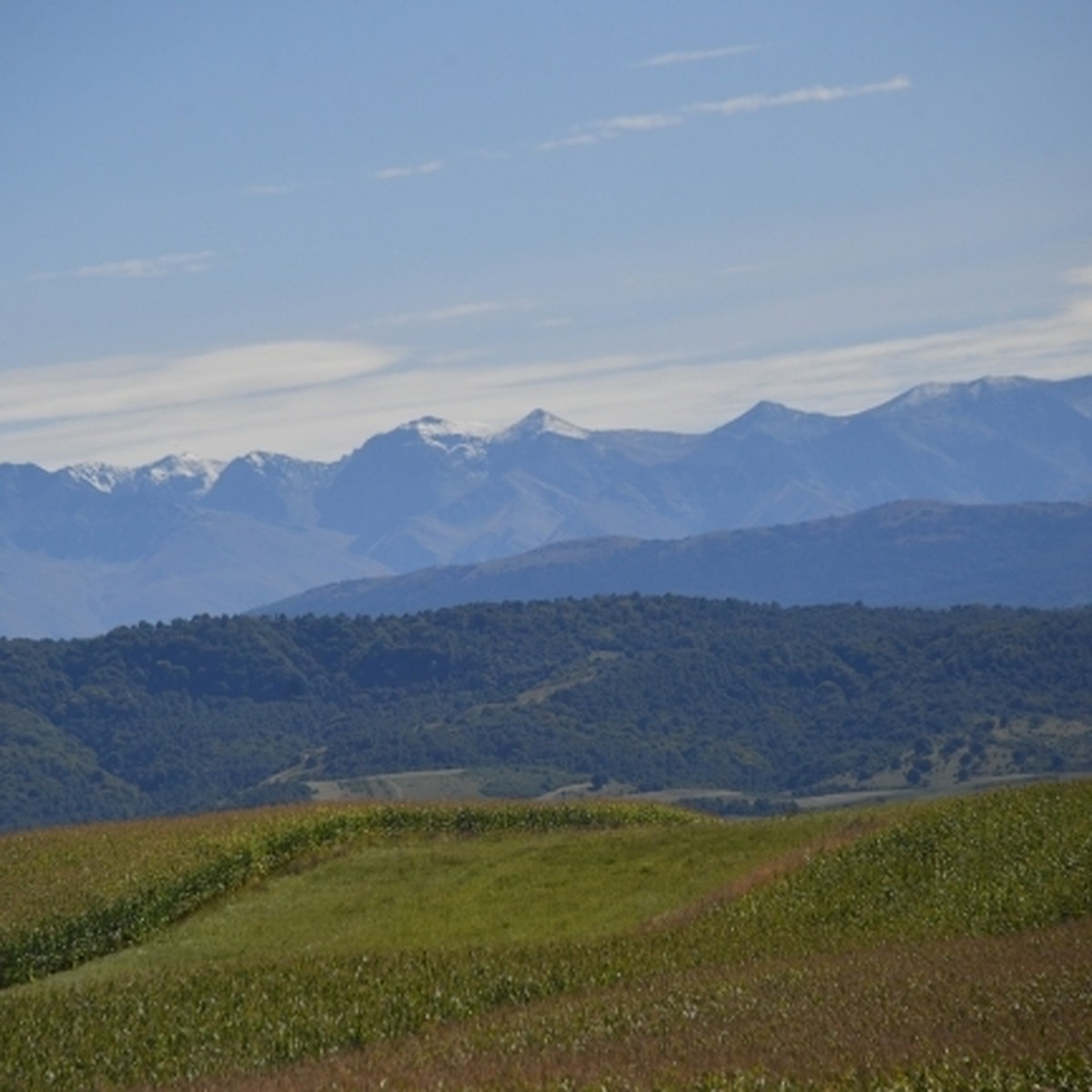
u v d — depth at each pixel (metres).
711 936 66.19
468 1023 52.09
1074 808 79.06
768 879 76.25
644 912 75.81
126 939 79.75
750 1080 36.44
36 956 75.56
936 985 47.09
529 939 72.75
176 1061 50.62
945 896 67.38
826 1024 43.00
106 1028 54.78
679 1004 49.56
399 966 61.94
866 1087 35.03
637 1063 40.66
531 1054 44.62
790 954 61.06
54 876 85.25
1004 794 86.00
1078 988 43.94
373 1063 46.25
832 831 85.31
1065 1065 34.75
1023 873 68.38
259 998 57.75
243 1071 48.94
